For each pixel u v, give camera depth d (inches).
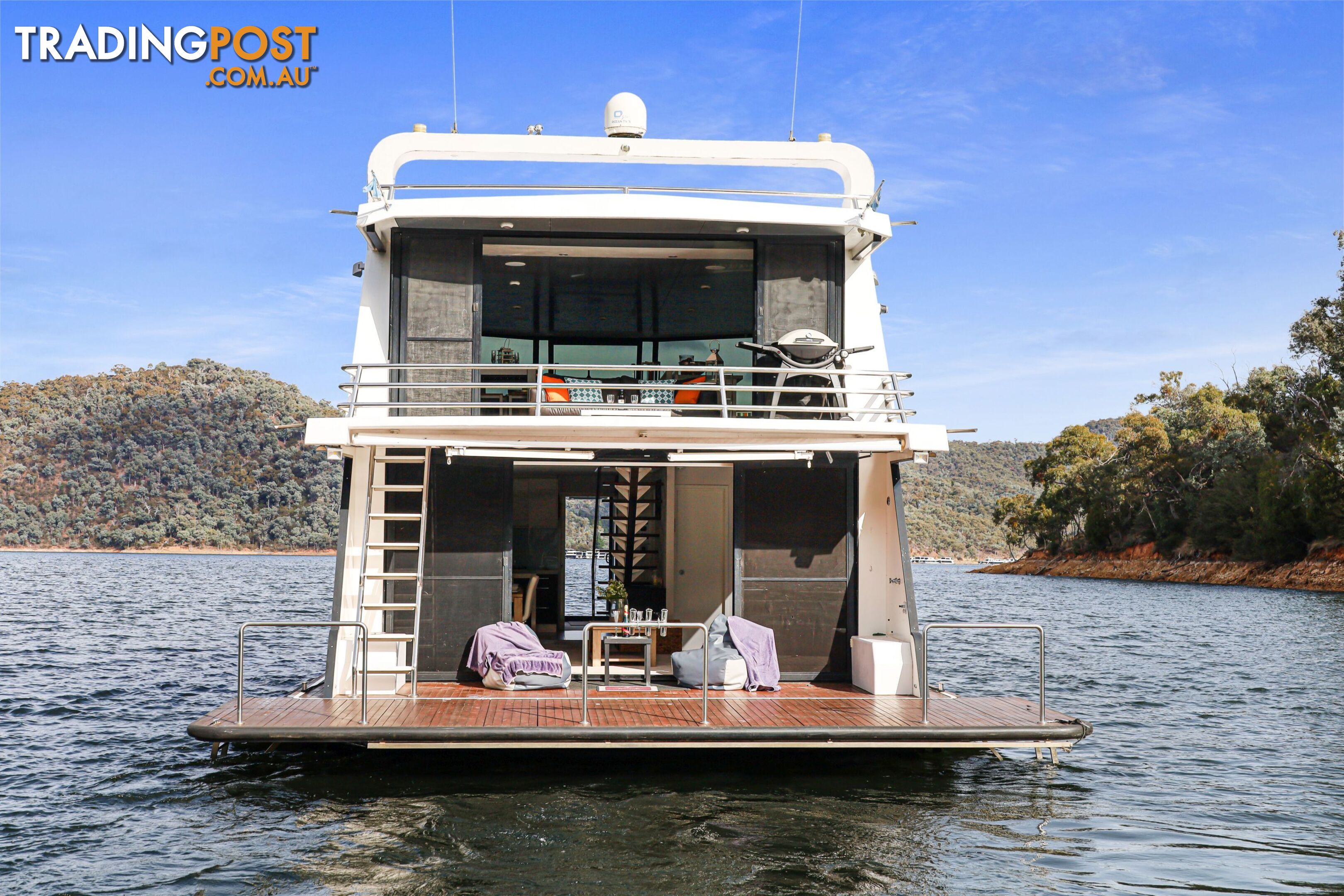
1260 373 2915.8
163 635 1004.6
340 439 375.9
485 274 534.0
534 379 555.2
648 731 333.1
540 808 320.8
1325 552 2373.3
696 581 534.6
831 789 353.4
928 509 7598.4
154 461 7578.7
